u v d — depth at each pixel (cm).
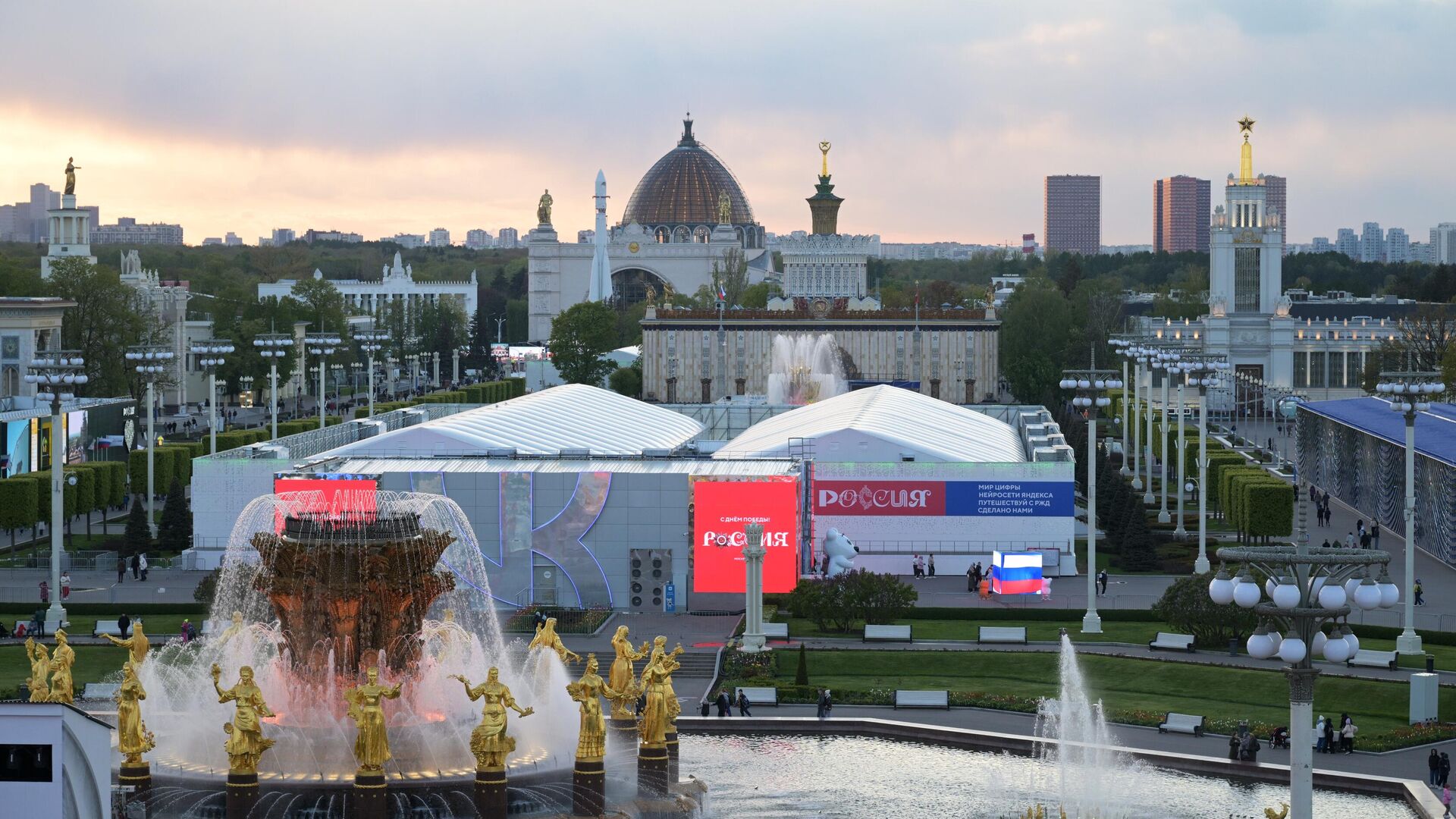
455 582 10481
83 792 8181
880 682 14412
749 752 11750
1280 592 7288
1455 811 10525
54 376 16650
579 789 9744
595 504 17762
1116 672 14488
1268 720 12812
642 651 10881
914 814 10206
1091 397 17500
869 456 19638
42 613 16088
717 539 17588
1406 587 15300
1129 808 10381
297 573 10119
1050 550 19550
